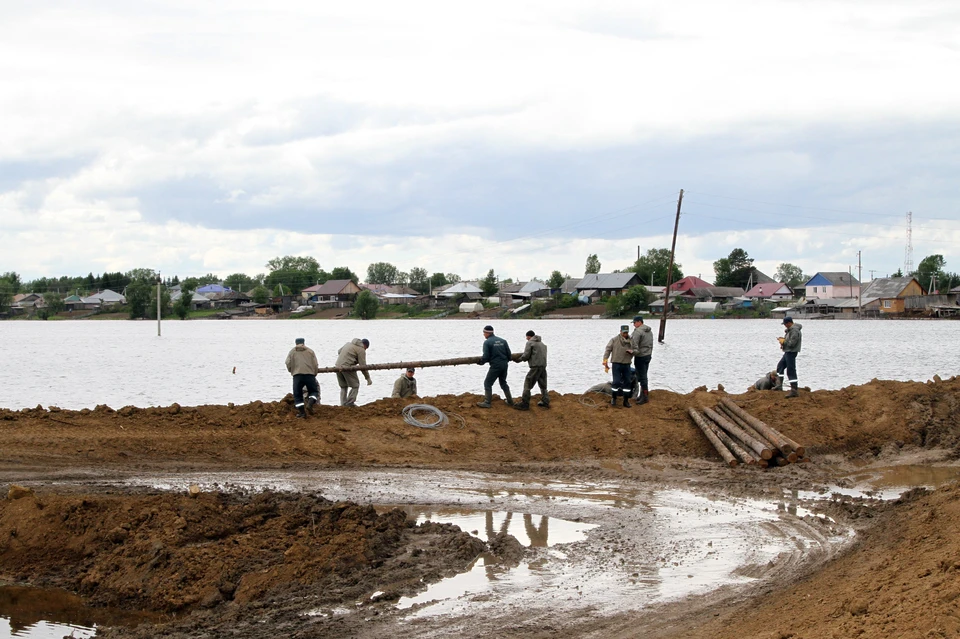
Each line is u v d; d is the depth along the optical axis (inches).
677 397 779.4
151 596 371.2
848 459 670.5
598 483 586.6
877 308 5044.3
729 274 6387.8
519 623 337.1
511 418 720.3
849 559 402.6
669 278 2541.8
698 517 497.4
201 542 421.1
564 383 1396.4
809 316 4995.1
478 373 1593.3
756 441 645.9
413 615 346.0
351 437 671.1
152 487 539.2
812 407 751.7
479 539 439.8
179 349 2581.2
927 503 463.8
